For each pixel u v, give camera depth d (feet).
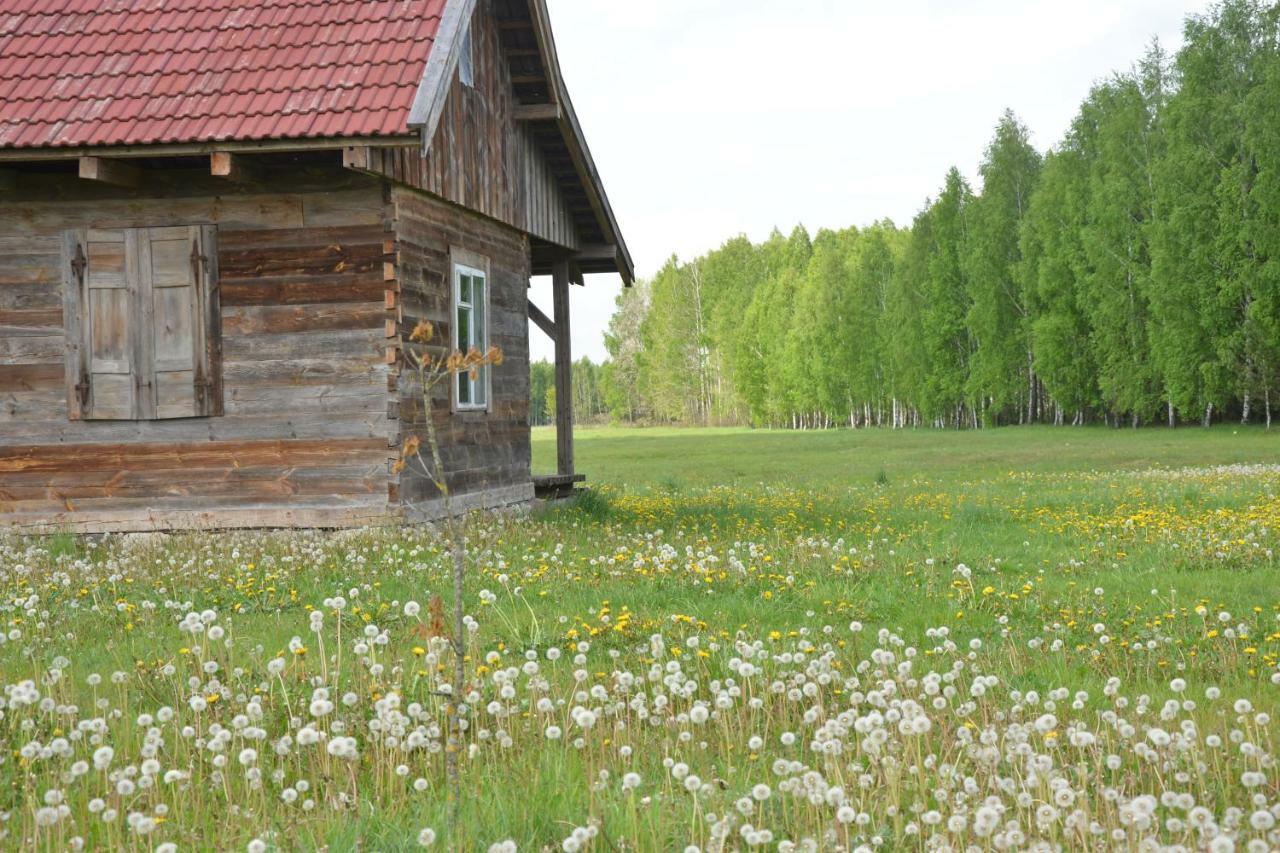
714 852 12.62
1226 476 77.71
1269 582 34.17
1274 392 167.84
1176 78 189.06
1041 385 230.27
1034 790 15.29
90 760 17.33
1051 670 23.61
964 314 232.32
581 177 65.00
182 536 44.57
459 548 15.51
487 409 56.29
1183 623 27.91
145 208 45.98
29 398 46.44
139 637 27.35
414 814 15.49
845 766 16.97
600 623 27.73
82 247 46.03
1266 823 12.58
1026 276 208.64
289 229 45.75
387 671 22.31
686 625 27.40
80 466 46.32
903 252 287.28
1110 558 40.37
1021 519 56.18
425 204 48.78
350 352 45.62
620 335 432.66
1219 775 16.14
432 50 43.19
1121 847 13.01
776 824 14.55
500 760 17.63
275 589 32.78
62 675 21.56
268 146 40.88
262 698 19.79
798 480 101.24
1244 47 168.96
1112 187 183.62
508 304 60.13
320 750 17.48
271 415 45.83
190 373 45.88
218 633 18.84
